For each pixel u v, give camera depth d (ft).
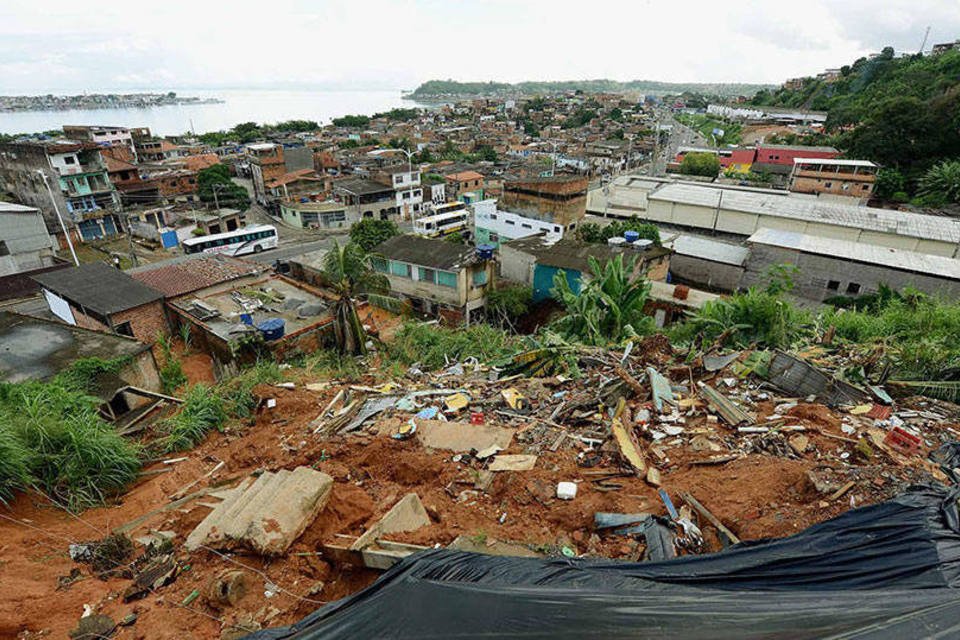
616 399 29.12
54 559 18.94
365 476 24.89
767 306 41.11
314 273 89.51
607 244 91.20
